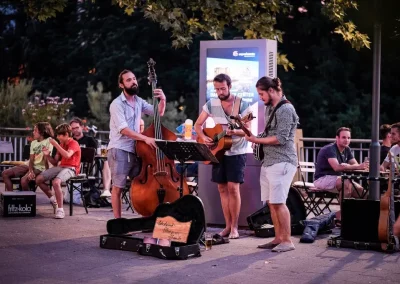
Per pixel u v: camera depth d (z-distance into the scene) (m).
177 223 8.85
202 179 11.50
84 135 15.26
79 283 7.50
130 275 7.85
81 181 12.37
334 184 11.72
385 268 8.33
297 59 27.05
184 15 13.84
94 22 30.42
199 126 10.30
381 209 9.22
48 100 21.36
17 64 32.97
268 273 8.02
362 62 26.52
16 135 20.23
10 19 32.78
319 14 25.84
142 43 28.95
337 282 7.63
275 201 9.25
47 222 11.53
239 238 10.30
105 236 9.31
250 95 11.20
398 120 26.00
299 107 26.11
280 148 9.22
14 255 8.85
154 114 9.98
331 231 10.88
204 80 11.46
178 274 7.92
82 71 30.62
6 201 12.05
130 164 10.30
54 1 14.39
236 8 14.30
